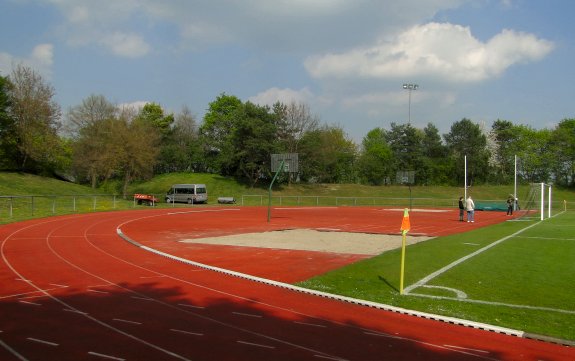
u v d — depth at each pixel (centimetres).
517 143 9181
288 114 7269
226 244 2097
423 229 2859
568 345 776
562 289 1147
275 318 926
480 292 1132
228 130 9012
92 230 2597
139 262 1595
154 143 6950
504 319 912
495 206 5234
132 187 7319
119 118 6131
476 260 1550
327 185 7762
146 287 1200
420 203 6669
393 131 8988
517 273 1332
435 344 779
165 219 3534
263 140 6806
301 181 7925
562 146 8606
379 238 2348
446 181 8738
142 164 5819
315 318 930
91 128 6450
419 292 1141
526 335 816
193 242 2167
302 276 1371
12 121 5750
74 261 1595
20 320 889
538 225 2955
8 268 1450
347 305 1038
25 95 5753
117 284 1230
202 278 1332
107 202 5097
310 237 2394
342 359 702
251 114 6969
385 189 7781
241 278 1340
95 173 6394
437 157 9306
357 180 8462
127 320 895
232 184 7338
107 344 756
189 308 995
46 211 3781
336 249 1936
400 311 976
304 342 779
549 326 868
